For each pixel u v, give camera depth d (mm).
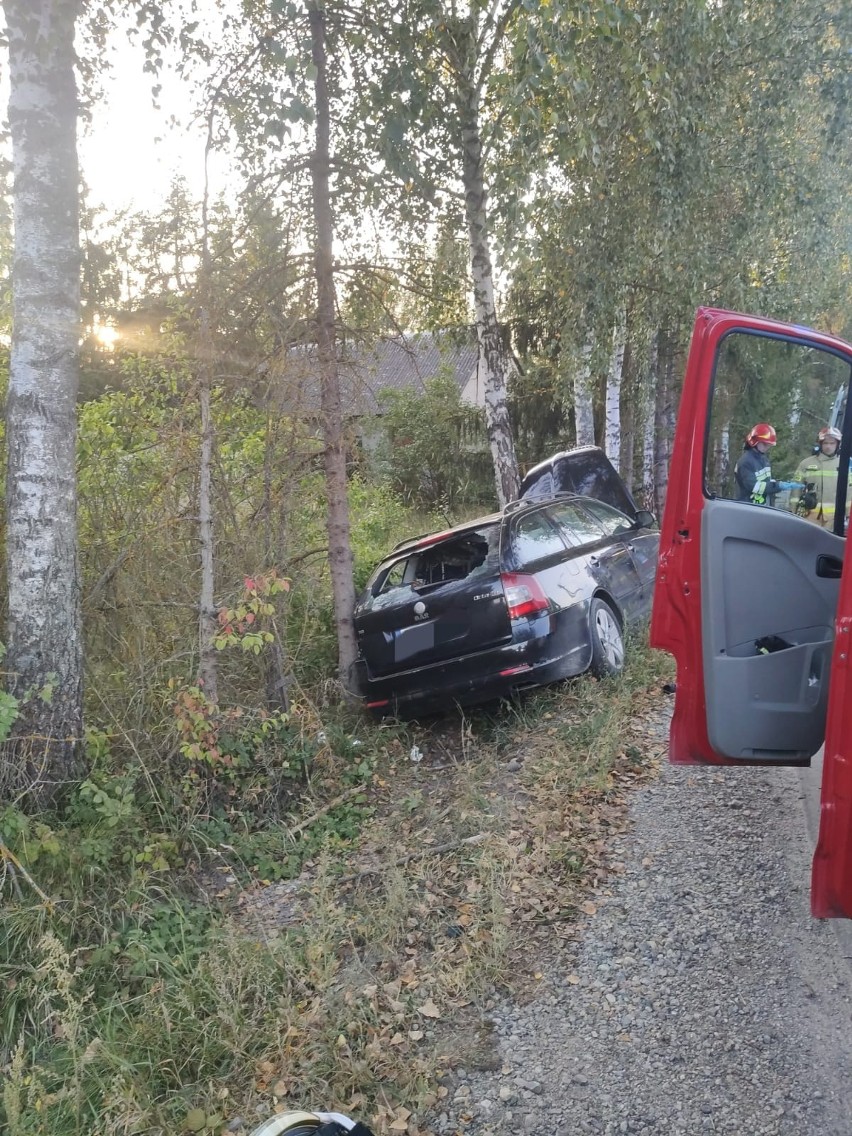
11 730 4617
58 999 3488
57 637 4734
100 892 4215
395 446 17047
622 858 4352
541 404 17469
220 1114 2986
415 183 7906
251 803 5359
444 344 10219
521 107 7293
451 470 17328
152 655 5953
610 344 11672
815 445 3740
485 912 4039
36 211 4762
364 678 6547
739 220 11773
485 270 9492
